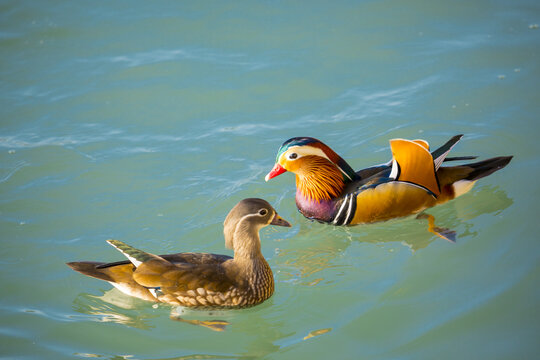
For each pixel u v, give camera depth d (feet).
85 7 67.97
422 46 60.34
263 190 46.06
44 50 61.26
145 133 51.62
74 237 41.47
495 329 32.63
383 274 37.96
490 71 56.29
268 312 36.11
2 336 33.65
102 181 46.44
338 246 41.45
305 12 66.59
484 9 64.80
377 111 52.95
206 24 65.36
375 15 65.36
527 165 45.98
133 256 35.17
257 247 36.24
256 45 62.03
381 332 33.30
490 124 50.34
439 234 40.83
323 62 59.36
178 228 42.37
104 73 58.54
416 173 41.29
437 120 51.31
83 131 51.70
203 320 36.01
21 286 37.50
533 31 60.59
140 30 64.49
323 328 34.22
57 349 32.96
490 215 41.96
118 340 33.78
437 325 33.27
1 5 67.62
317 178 42.73
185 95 55.93
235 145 50.16
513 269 36.73
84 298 36.99
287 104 54.54
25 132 51.37
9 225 42.19
